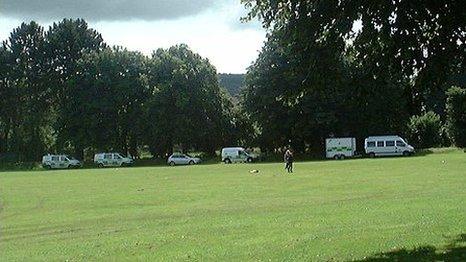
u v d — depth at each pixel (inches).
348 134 3705.7
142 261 589.9
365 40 556.7
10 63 4318.4
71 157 3900.1
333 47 569.0
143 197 1357.0
